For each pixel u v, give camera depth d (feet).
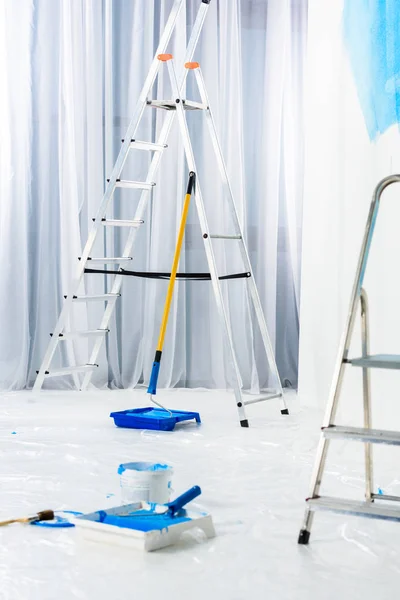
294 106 16.60
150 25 16.06
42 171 15.65
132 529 6.69
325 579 6.08
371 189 11.51
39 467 9.49
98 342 15.24
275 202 16.49
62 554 6.56
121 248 16.16
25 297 15.52
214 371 16.38
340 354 7.16
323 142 13.70
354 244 12.14
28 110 15.51
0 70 15.28
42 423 12.29
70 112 15.53
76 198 15.64
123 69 16.12
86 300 14.55
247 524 7.40
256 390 16.16
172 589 5.87
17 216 15.46
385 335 10.91
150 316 16.07
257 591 5.84
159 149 14.51
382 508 6.68
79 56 15.74
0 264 15.39
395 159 10.63
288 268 16.89
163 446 10.76
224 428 12.09
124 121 16.12
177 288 16.14
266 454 10.30
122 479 7.64
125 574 6.15
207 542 6.91
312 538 7.03
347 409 12.20
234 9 16.38
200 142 16.39
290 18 16.57
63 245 15.66
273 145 16.49
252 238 16.80
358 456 10.12
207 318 16.49
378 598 5.73
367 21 11.48
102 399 14.64
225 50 16.39
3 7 15.19
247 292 16.48
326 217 13.53
